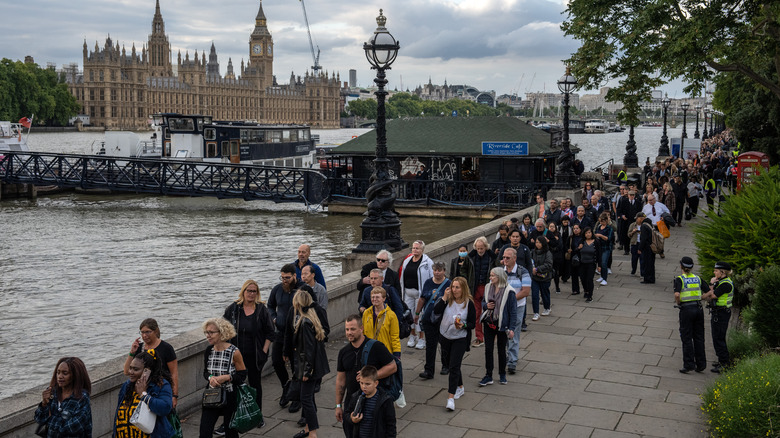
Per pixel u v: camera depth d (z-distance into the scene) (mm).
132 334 25312
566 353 14820
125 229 51094
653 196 25031
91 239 46438
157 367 8562
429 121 54688
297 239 46219
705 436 10680
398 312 12508
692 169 46625
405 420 11344
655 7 24328
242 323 10711
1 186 69312
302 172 60250
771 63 34188
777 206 18062
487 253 15391
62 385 7957
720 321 13492
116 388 9953
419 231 45750
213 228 51438
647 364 14094
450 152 49906
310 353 10383
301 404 10906
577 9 28766
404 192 52281
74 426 7918
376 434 8578
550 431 10906
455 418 11414
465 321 11688
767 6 23078
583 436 10711
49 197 72438
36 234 48469
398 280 13297
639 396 12352
